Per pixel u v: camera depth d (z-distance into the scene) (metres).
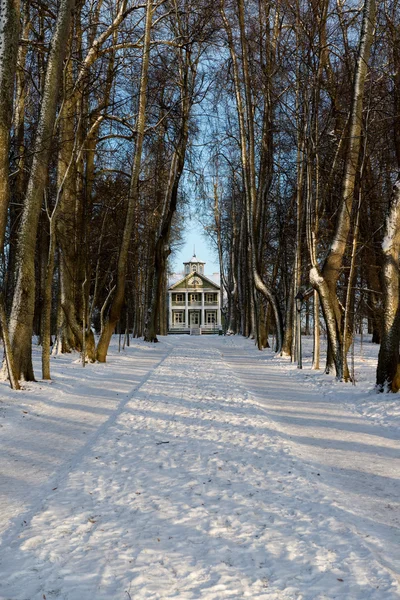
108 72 18.59
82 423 8.70
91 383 13.65
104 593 3.22
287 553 3.76
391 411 9.40
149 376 15.15
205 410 9.61
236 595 3.19
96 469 5.84
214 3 20.83
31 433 7.92
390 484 5.66
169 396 11.27
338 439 7.73
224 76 23.17
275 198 25.69
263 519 4.39
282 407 10.45
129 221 18.84
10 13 10.18
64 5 12.35
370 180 16.38
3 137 10.31
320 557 3.70
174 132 24.62
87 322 18.89
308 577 3.42
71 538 4.02
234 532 4.13
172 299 80.44
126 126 20.84
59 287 20.64
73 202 19.17
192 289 79.62
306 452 6.84
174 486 5.25
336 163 16.31
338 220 14.12
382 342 11.30
